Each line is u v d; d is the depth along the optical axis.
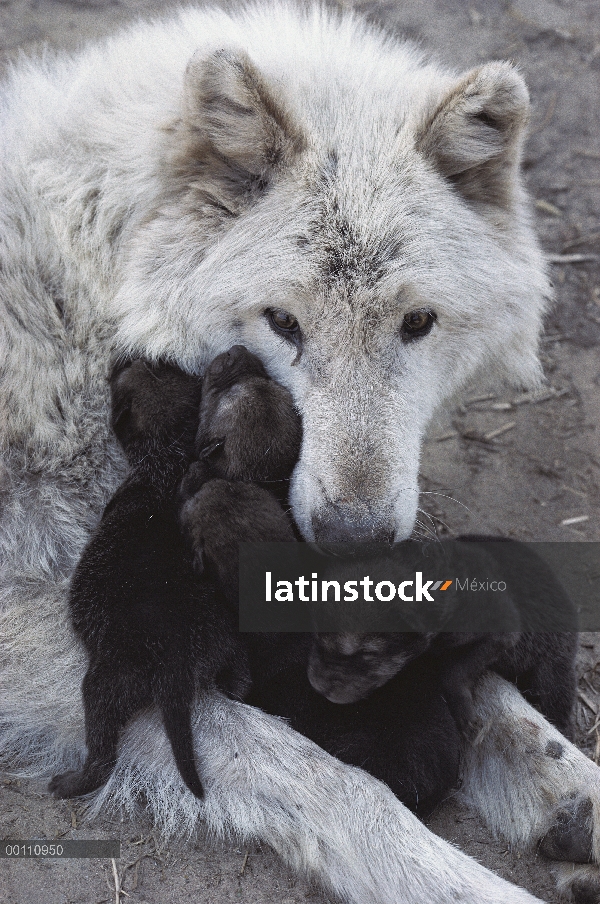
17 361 4.05
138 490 3.95
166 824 3.78
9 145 4.37
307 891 3.64
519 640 4.02
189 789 3.61
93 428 4.18
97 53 4.75
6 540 4.06
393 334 3.85
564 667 4.12
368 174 3.82
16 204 4.21
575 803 3.73
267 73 3.88
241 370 3.93
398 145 3.88
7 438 4.07
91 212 4.16
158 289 4.04
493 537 4.40
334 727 3.75
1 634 3.94
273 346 4.00
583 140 7.53
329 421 3.73
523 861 3.82
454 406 4.79
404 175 3.86
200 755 3.68
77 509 4.15
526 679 4.18
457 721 3.79
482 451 5.66
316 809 3.58
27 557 4.04
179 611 3.65
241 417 3.85
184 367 4.23
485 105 3.80
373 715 3.71
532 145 7.43
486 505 5.35
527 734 3.90
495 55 7.95
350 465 3.63
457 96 3.77
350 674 3.49
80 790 3.64
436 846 3.54
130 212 4.11
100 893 3.54
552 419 5.89
